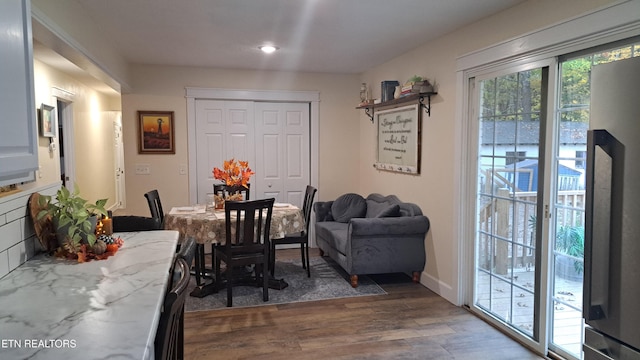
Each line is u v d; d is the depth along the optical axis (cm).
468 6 295
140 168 516
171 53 445
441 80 380
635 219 156
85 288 149
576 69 251
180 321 153
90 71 366
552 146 266
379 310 351
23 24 134
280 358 269
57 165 487
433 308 355
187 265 135
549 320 276
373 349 282
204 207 425
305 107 571
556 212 269
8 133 122
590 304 176
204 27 348
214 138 538
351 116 582
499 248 320
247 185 491
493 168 324
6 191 176
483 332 310
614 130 163
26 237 186
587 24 235
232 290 387
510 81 302
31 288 149
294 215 402
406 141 445
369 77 548
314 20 329
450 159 367
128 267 176
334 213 511
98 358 98
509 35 298
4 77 119
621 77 159
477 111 339
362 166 579
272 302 367
